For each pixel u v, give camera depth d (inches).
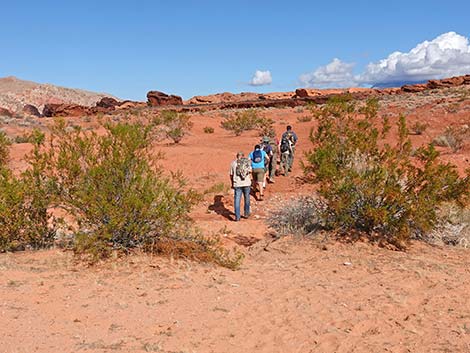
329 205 327.6
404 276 247.9
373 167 328.2
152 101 3339.1
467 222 338.6
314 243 313.4
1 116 1702.8
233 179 402.9
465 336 173.3
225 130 1304.1
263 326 180.9
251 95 3841.0
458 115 1048.8
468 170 313.4
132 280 222.1
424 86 2787.9
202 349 158.6
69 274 224.8
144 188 258.8
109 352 148.8
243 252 303.0
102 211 253.9
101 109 2645.2
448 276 250.2
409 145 342.3
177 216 276.5
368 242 311.9
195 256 265.1
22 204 273.1
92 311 182.9
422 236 327.9
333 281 241.0
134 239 266.8
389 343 167.8
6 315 169.6
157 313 186.1
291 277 246.7
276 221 370.6
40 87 6259.8
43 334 158.2
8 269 224.7
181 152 732.0
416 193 314.7
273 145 533.0
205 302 201.5
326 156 336.8
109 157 265.7
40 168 268.5
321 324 183.9
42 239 280.1
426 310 200.7
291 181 531.2
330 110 466.0
